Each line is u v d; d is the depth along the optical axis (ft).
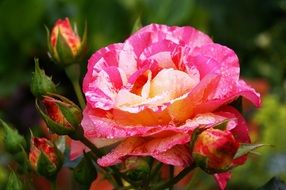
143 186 1.68
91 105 1.62
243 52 4.53
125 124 1.61
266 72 4.42
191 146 1.59
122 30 3.79
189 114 1.61
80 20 3.81
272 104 3.02
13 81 4.00
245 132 1.66
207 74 1.59
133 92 1.65
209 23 4.42
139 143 1.62
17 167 1.92
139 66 1.65
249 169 2.94
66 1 3.98
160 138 1.60
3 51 4.04
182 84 1.61
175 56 1.65
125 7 3.77
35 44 4.09
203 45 1.67
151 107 1.58
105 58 1.67
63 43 1.85
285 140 2.98
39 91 1.73
